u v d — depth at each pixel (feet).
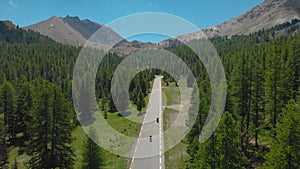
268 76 129.80
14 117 200.34
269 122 130.52
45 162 104.27
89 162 103.09
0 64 485.15
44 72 481.46
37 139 105.09
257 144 133.90
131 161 124.77
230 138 84.84
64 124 106.93
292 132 79.36
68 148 108.58
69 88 244.63
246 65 148.15
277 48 260.21
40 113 104.22
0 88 199.72
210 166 84.94
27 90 200.23
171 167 115.85
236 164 84.74
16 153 173.06
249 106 141.28
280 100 123.95
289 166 79.00
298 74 180.34
